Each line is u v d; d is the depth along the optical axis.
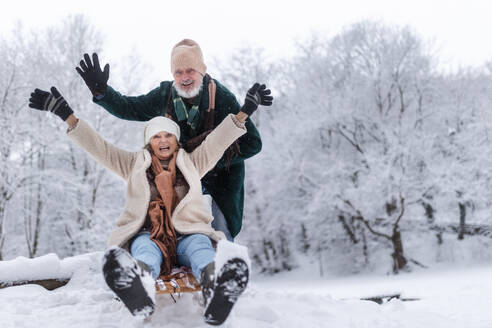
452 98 24.30
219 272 2.04
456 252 23.59
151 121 3.26
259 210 26.95
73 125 2.99
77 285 4.17
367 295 9.48
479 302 6.59
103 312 3.07
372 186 22.09
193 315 2.88
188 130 3.66
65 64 18.20
